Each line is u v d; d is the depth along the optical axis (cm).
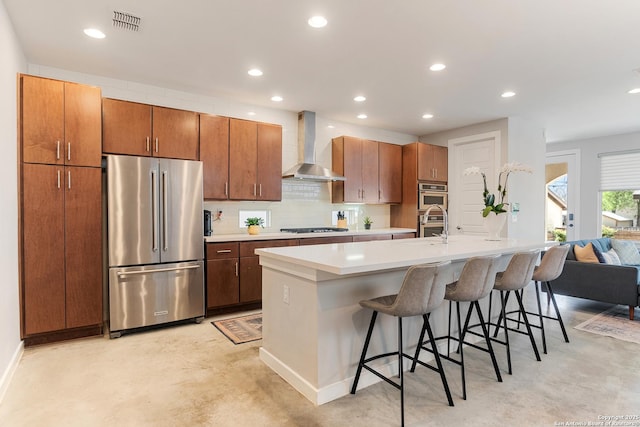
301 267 228
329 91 421
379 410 209
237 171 432
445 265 210
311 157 505
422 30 278
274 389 233
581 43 298
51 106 305
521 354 291
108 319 350
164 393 227
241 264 404
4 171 245
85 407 211
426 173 591
